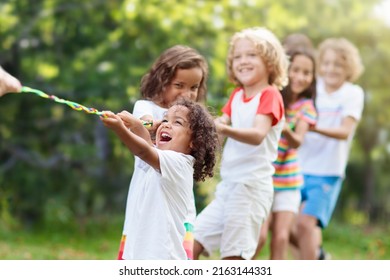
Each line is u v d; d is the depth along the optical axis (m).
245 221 7.70
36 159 19.20
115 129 5.90
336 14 21.47
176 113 6.61
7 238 15.88
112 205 22.92
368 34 23.36
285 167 8.81
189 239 6.65
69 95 17.69
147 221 6.38
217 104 14.62
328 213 10.18
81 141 19.55
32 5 17.80
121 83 16.62
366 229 21.05
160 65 7.35
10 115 18.67
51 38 18.36
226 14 17.06
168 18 16.36
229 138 7.94
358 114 10.38
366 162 30.22
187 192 6.50
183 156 6.44
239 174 7.77
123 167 21.36
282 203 8.78
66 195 19.69
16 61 18.41
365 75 24.66
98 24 17.83
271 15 17.78
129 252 6.45
